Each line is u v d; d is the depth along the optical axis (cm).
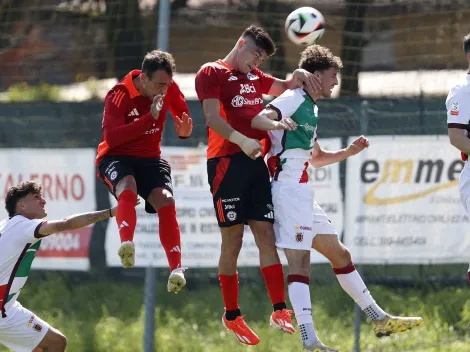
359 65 3616
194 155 2966
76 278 3459
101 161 2012
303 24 2156
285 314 1961
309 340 1923
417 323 2100
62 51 3909
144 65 1905
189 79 4294
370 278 3167
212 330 3192
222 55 4222
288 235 1956
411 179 2917
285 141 1969
